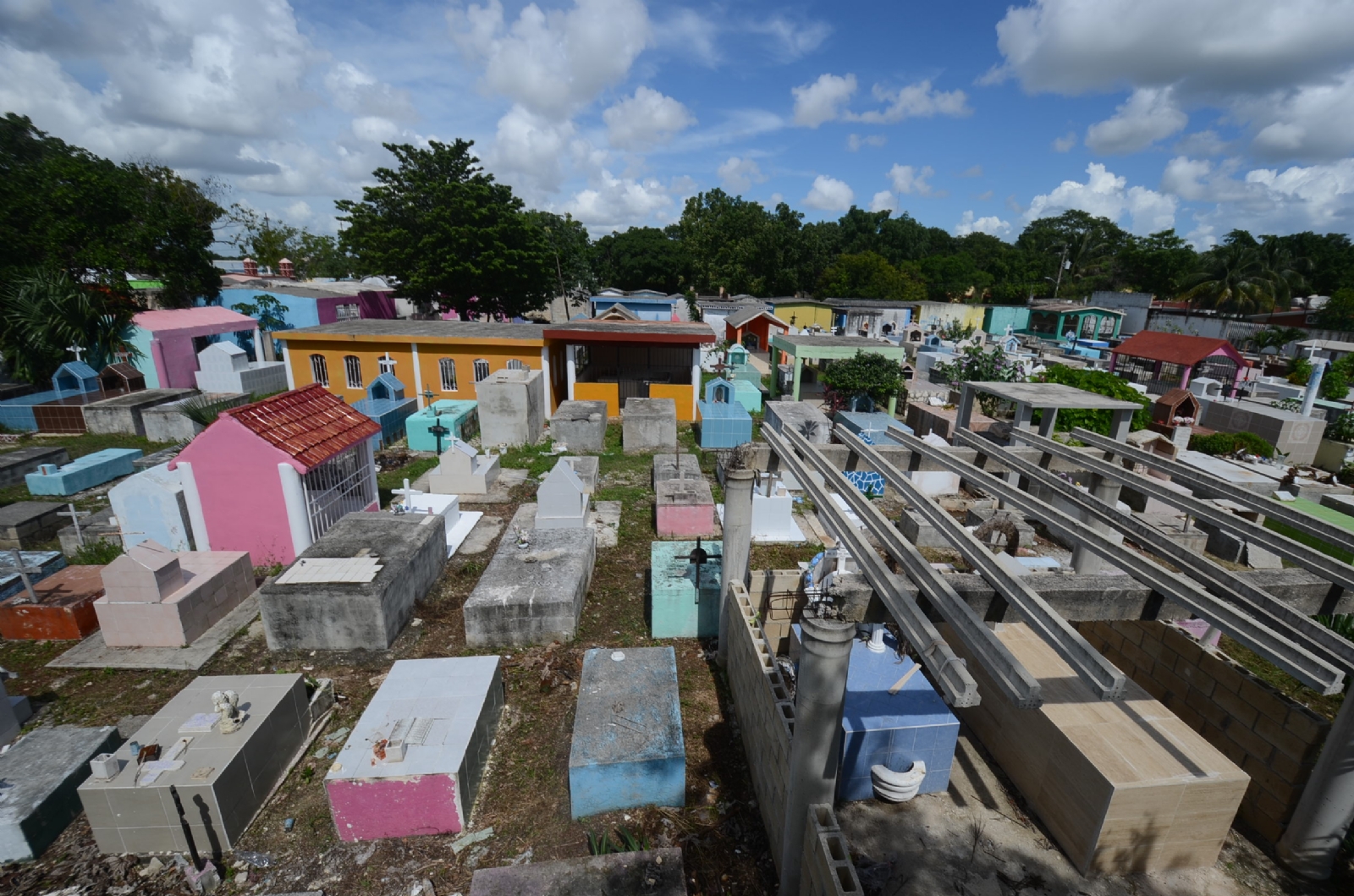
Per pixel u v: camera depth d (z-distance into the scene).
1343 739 5.63
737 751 7.64
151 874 6.00
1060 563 10.52
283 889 5.92
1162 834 6.00
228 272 51.41
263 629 9.98
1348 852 6.36
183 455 11.32
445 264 33.31
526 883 5.06
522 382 19.66
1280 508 6.59
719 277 66.06
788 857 5.33
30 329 23.14
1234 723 6.99
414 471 17.70
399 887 5.94
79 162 29.52
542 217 57.44
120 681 8.78
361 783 6.20
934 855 6.31
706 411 20.77
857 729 6.67
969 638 4.13
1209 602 5.05
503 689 8.41
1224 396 28.00
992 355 27.33
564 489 12.67
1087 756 6.07
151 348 25.47
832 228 81.50
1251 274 46.84
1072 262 74.69
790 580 9.50
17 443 19.30
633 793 6.67
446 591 11.27
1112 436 16.42
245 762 6.50
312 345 23.38
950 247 86.25
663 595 9.69
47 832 6.23
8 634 9.54
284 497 11.47
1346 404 23.84
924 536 13.13
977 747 7.86
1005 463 8.90
